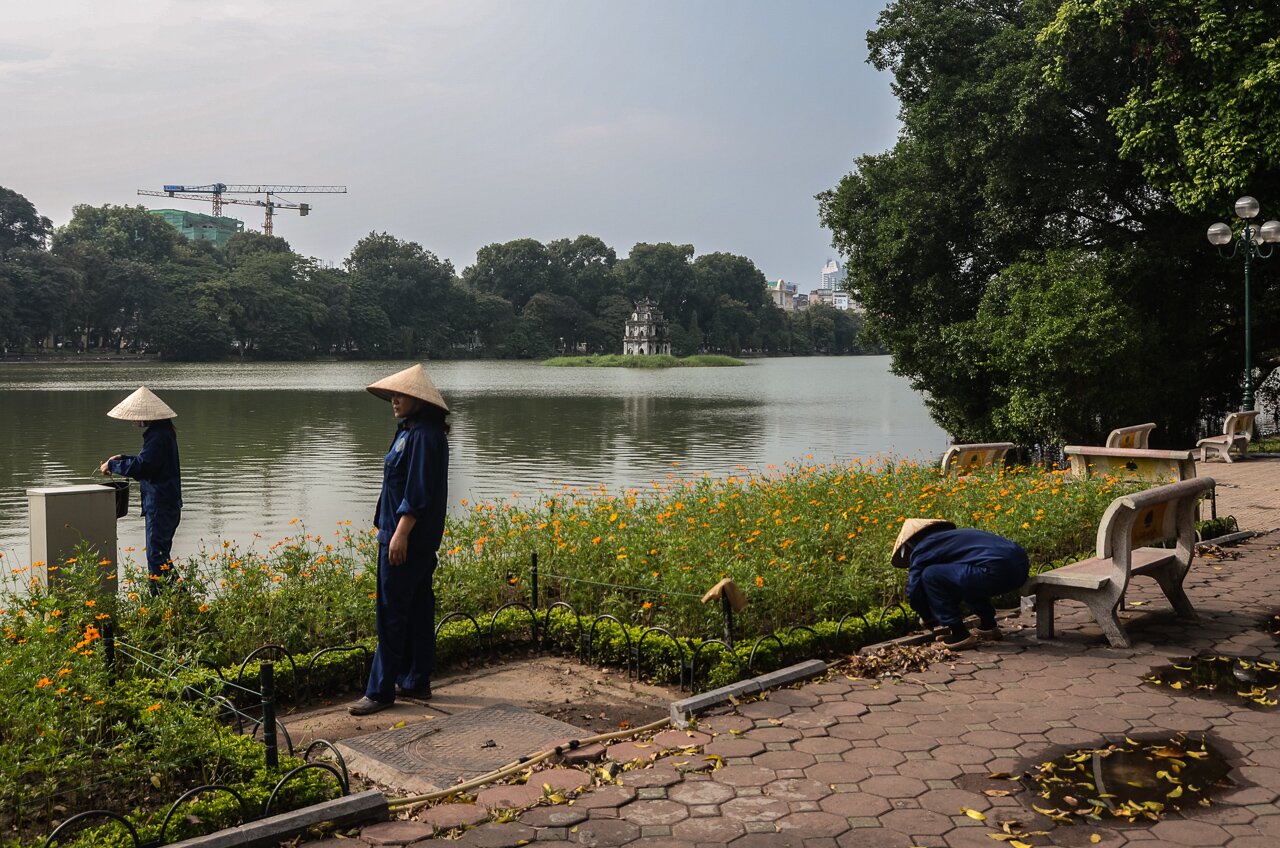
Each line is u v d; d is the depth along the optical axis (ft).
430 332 450.30
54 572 20.38
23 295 307.37
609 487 57.41
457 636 19.65
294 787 12.31
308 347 398.42
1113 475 33.14
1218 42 51.26
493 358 480.64
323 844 11.64
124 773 12.63
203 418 110.73
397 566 16.99
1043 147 63.82
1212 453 57.67
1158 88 54.85
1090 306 57.93
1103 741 14.46
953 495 29.50
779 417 116.26
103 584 21.76
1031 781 13.12
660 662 18.48
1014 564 19.29
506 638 20.72
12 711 13.01
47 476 62.64
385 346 433.89
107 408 124.88
